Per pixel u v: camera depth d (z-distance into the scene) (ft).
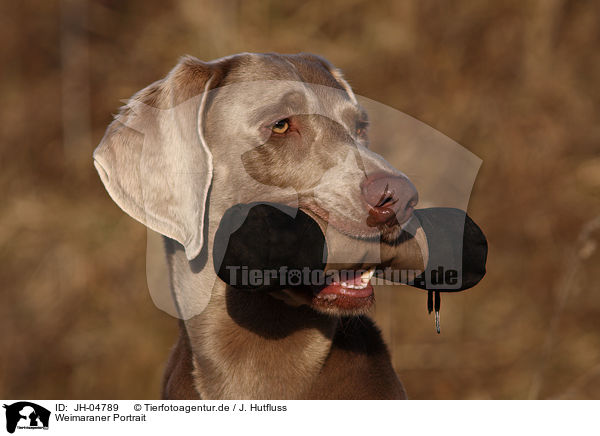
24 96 41.75
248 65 14.29
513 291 29.96
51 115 40.83
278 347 13.51
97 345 29.27
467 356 27.66
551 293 29.63
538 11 35.24
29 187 36.45
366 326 14.53
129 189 13.65
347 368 13.75
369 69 34.35
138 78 39.58
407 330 28.22
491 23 35.50
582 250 22.07
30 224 33.12
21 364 29.27
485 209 31.22
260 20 36.14
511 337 28.22
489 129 32.78
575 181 31.89
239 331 13.48
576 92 34.58
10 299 31.04
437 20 35.45
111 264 31.12
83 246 31.86
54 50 43.83
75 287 30.76
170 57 37.78
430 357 27.61
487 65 34.78
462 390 26.78
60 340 29.78
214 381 13.73
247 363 13.56
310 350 13.53
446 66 34.06
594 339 27.91
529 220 31.01
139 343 29.09
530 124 33.17
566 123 33.60
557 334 28.09
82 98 40.83
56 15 43.96
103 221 32.81
